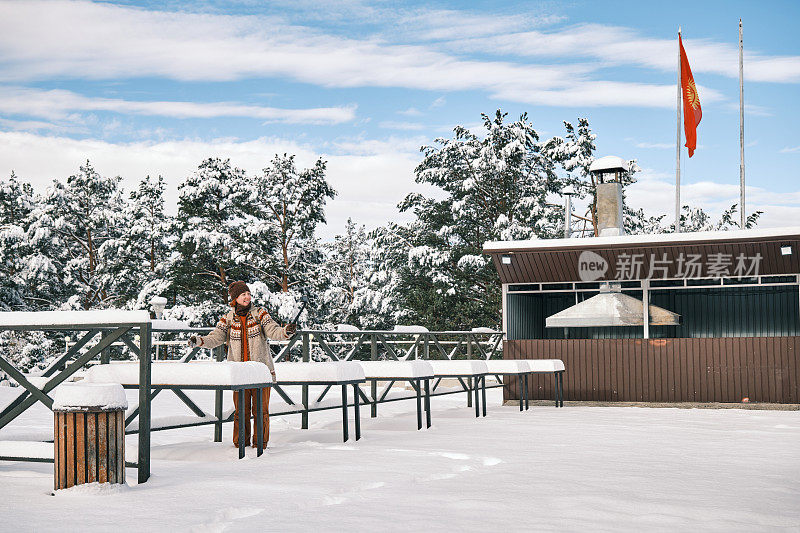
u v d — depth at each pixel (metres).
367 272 35.53
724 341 13.20
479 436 7.58
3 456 4.64
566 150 36.09
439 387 17.16
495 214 34.66
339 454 5.98
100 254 40.12
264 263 34.44
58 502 3.93
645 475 4.96
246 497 4.04
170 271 34.97
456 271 33.03
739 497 4.16
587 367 13.98
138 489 4.33
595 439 7.36
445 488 4.39
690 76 20.55
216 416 7.04
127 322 4.71
